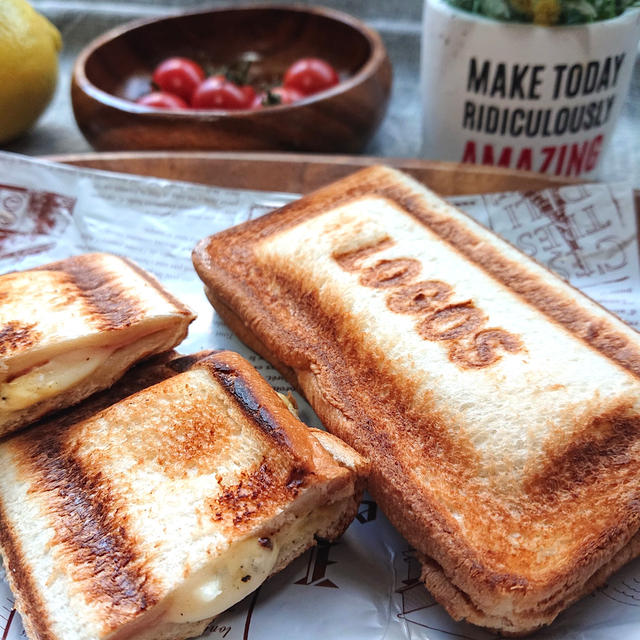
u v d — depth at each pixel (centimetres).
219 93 33
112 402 20
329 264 21
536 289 21
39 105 34
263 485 17
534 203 26
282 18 37
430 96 30
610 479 17
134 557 16
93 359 19
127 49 36
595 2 26
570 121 28
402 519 17
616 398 17
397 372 19
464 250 22
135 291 21
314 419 21
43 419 19
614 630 16
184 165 28
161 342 20
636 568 17
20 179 27
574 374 18
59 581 16
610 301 24
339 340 20
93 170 27
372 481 18
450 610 16
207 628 16
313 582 17
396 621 17
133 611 15
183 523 16
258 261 22
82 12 44
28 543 17
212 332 24
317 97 30
